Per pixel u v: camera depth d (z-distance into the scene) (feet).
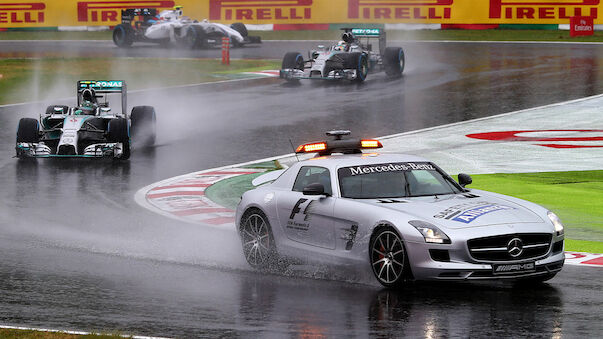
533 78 188.34
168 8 314.14
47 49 272.10
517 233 46.55
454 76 194.80
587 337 38.60
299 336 39.45
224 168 102.01
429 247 46.21
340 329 40.55
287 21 304.91
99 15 327.67
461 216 47.85
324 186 53.52
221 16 309.63
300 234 53.57
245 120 142.51
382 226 48.70
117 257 59.26
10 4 335.88
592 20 278.46
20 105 161.68
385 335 39.40
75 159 109.91
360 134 128.16
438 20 293.43
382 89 177.99
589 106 152.35
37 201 82.38
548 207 78.33
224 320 42.50
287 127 135.13
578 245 62.85
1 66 223.92
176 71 215.10
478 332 39.60
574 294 47.21
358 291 48.47
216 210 78.18
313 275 53.72
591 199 81.92
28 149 107.76
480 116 144.46
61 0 331.16
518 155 108.68
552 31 283.79
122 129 107.96
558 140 120.37
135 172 99.45
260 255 56.03
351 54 188.96
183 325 41.60
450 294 47.44
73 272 54.49
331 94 172.14
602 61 213.25
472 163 103.40
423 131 130.21
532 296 46.78
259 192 57.26
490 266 45.98
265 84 189.57
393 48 198.18
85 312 44.39
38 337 38.86
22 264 56.95
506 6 288.10
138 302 46.57
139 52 261.03
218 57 245.45
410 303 45.37
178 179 94.84
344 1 299.79
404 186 52.90
